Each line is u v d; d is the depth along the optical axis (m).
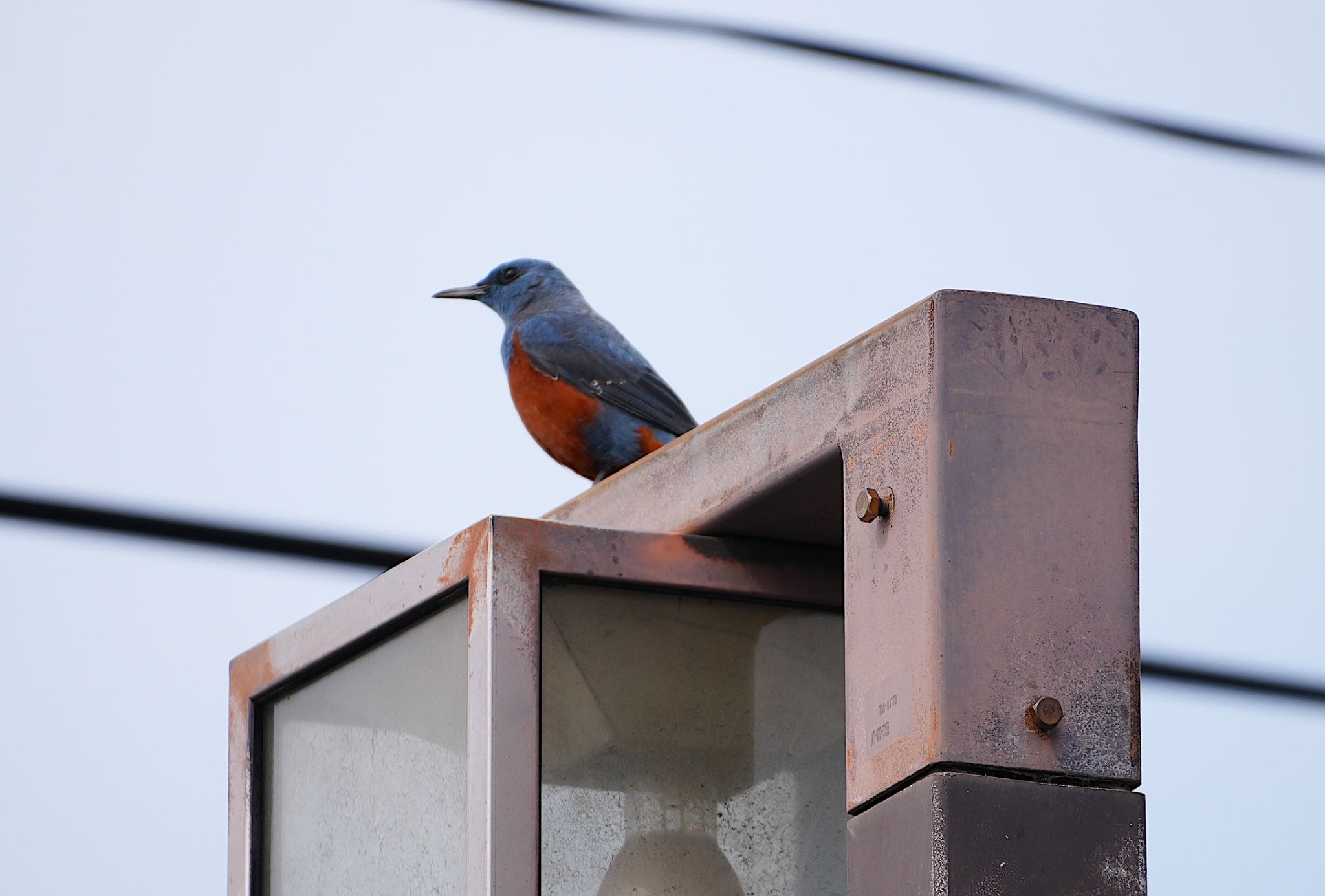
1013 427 5.85
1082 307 5.98
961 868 5.51
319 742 7.29
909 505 5.88
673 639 6.66
